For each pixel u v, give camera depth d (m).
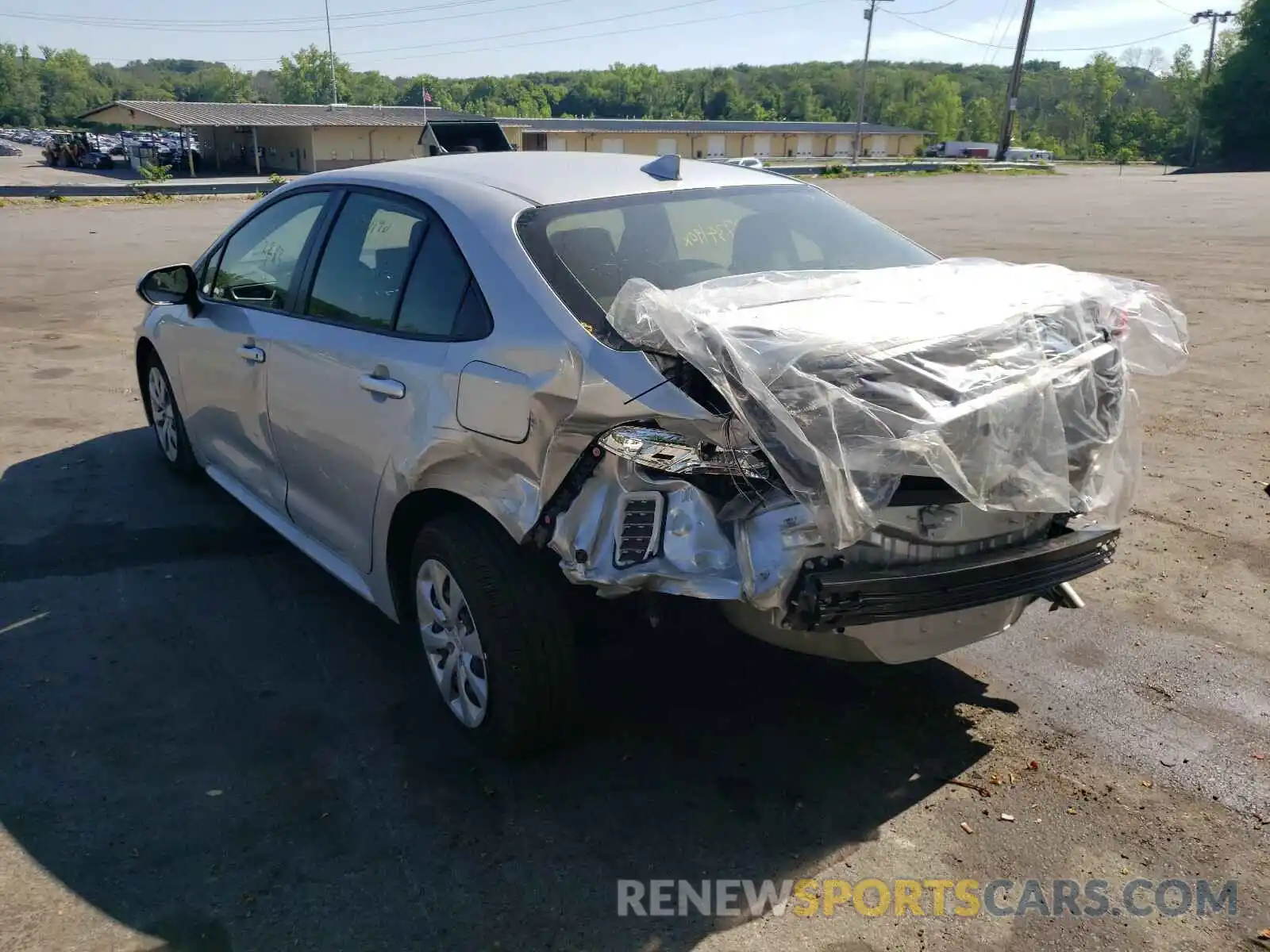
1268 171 55.47
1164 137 106.62
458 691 3.25
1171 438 6.40
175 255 15.44
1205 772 3.13
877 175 46.66
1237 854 2.78
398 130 58.19
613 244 3.20
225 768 3.12
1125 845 2.82
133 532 4.88
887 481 2.49
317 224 3.95
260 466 4.31
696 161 4.07
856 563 2.58
